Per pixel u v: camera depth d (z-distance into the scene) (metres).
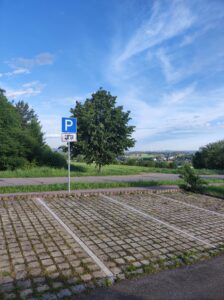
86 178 17.28
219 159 37.59
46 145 31.09
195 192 11.48
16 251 4.51
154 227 6.15
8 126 27.11
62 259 4.24
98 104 22.31
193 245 5.05
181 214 7.50
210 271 4.02
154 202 9.15
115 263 4.17
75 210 7.59
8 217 6.63
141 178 18.11
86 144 21.39
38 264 4.04
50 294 3.26
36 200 8.84
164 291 3.43
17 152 27.28
